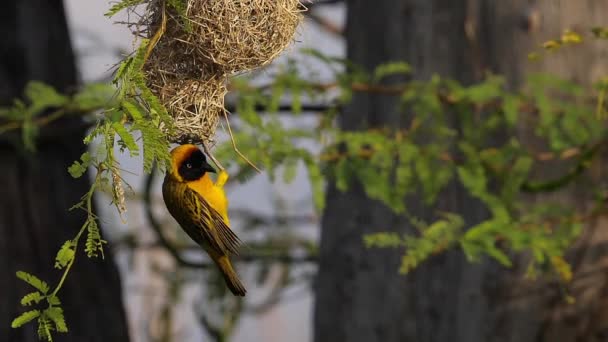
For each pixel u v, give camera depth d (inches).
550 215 416.5
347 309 492.1
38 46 504.7
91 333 482.0
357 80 410.3
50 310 231.1
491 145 453.1
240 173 367.6
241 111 377.4
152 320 706.2
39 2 514.0
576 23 460.1
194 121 282.4
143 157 214.1
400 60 482.0
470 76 467.2
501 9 464.1
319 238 521.3
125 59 229.0
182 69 279.4
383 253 479.5
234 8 280.2
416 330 468.4
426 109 407.2
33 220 476.4
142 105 224.8
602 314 446.9
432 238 363.9
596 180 450.3
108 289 502.0
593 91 456.1
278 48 295.3
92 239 221.5
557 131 410.0
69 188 496.1
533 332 445.1
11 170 475.8
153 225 652.7
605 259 446.6
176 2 251.6
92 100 409.7
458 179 453.1
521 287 444.8
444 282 461.4
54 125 492.1
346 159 384.2
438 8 474.3
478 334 450.9
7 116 412.5
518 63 461.1
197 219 345.1
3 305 457.4
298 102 393.7
